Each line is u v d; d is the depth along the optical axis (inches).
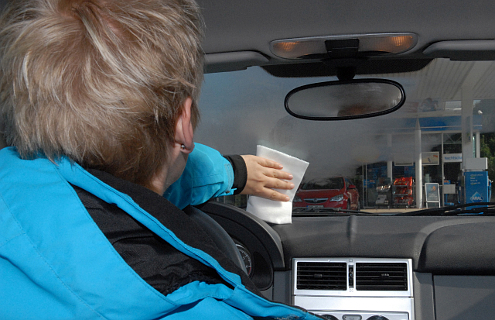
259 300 20.8
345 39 53.2
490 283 51.1
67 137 18.7
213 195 46.9
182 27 20.9
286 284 54.5
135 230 19.2
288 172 52.8
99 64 18.7
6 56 19.3
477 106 58.2
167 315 18.4
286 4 50.5
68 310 16.1
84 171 19.0
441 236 52.4
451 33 51.6
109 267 16.5
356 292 52.7
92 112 18.7
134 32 19.2
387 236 53.8
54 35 18.7
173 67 20.2
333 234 55.0
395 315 51.8
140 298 16.6
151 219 18.8
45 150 19.2
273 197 52.6
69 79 18.6
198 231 22.0
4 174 19.2
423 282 52.1
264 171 51.4
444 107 59.2
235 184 49.3
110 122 18.9
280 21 52.5
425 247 51.9
